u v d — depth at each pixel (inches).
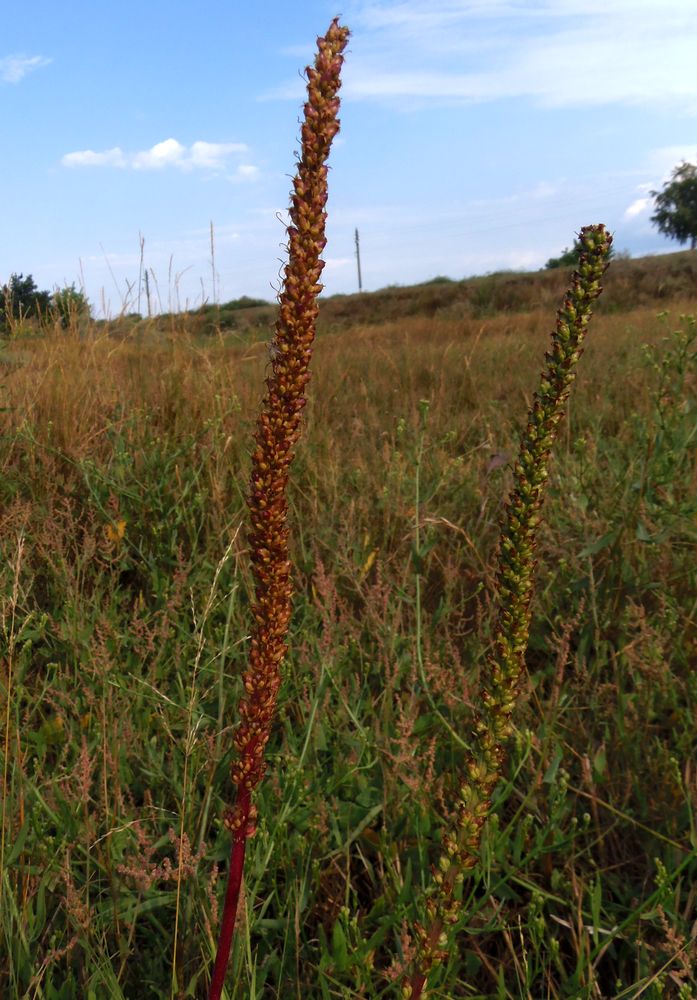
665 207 2497.5
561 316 41.5
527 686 101.3
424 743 96.0
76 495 158.6
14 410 181.9
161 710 102.3
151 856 83.0
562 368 41.4
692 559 125.8
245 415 197.0
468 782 42.4
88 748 93.6
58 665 108.3
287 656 107.4
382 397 275.3
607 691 105.0
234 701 101.4
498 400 252.7
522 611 41.9
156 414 203.9
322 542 137.6
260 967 71.6
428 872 78.6
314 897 77.8
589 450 157.4
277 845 79.7
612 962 75.0
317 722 96.6
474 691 100.7
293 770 84.6
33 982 64.7
